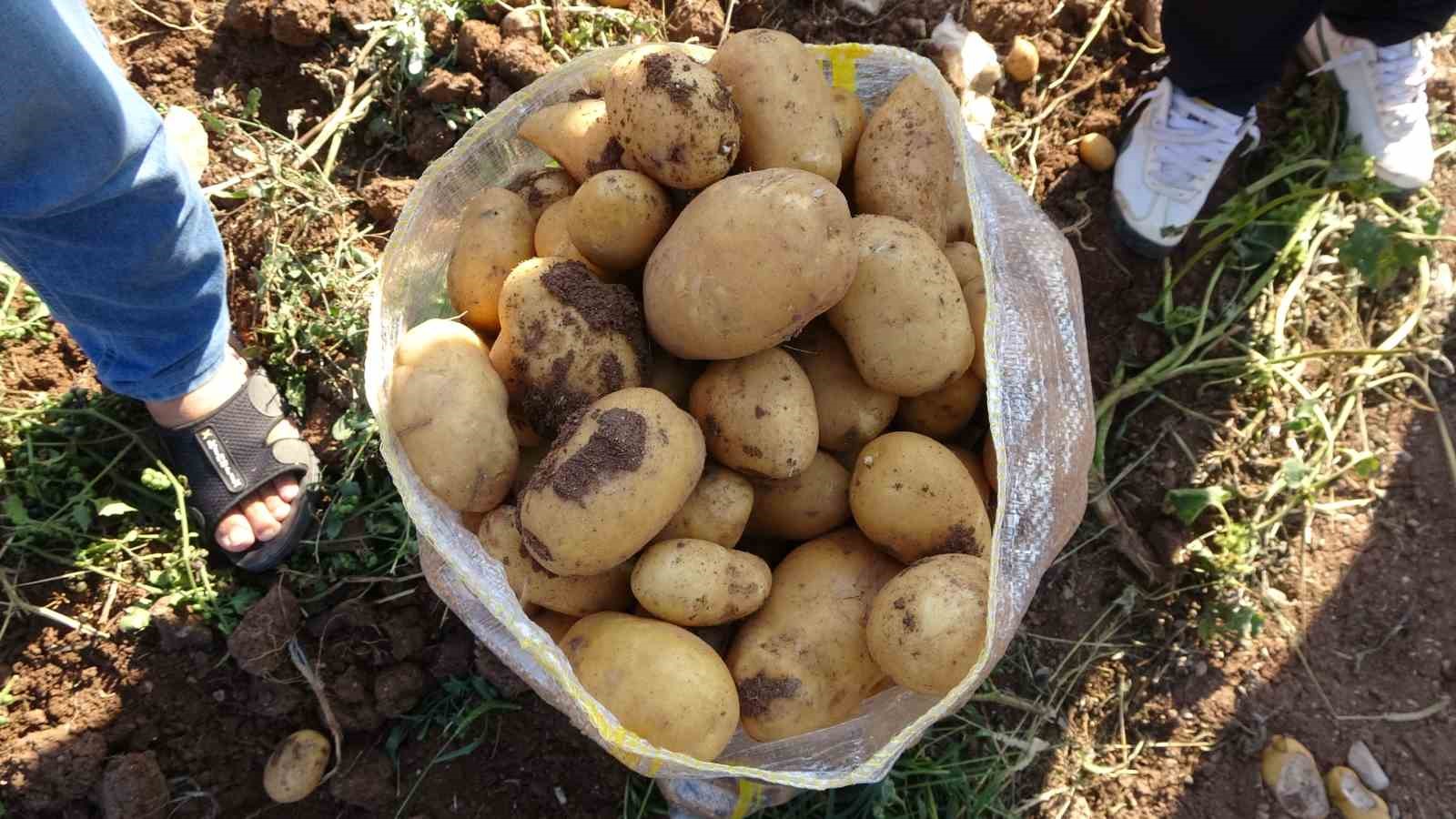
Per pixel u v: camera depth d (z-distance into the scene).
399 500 0.81
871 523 0.59
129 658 0.76
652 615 0.58
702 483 0.59
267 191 0.83
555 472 0.54
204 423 0.76
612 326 0.58
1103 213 0.94
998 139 0.95
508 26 0.89
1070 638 0.85
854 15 0.96
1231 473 0.89
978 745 0.82
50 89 0.45
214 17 0.90
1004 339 0.62
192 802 0.76
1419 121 0.93
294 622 0.76
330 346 0.83
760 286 0.53
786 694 0.57
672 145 0.57
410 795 0.78
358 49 0.88
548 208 0.66
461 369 0.58
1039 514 0.63
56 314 0.66
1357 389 0.91
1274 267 0.90
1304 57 0.98
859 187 0.66
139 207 0.57
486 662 0.76
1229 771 0.83
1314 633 0.86
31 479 0.78
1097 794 0.83
